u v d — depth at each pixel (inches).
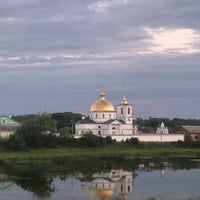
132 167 5723.4
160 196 3437.5
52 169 5457.7
